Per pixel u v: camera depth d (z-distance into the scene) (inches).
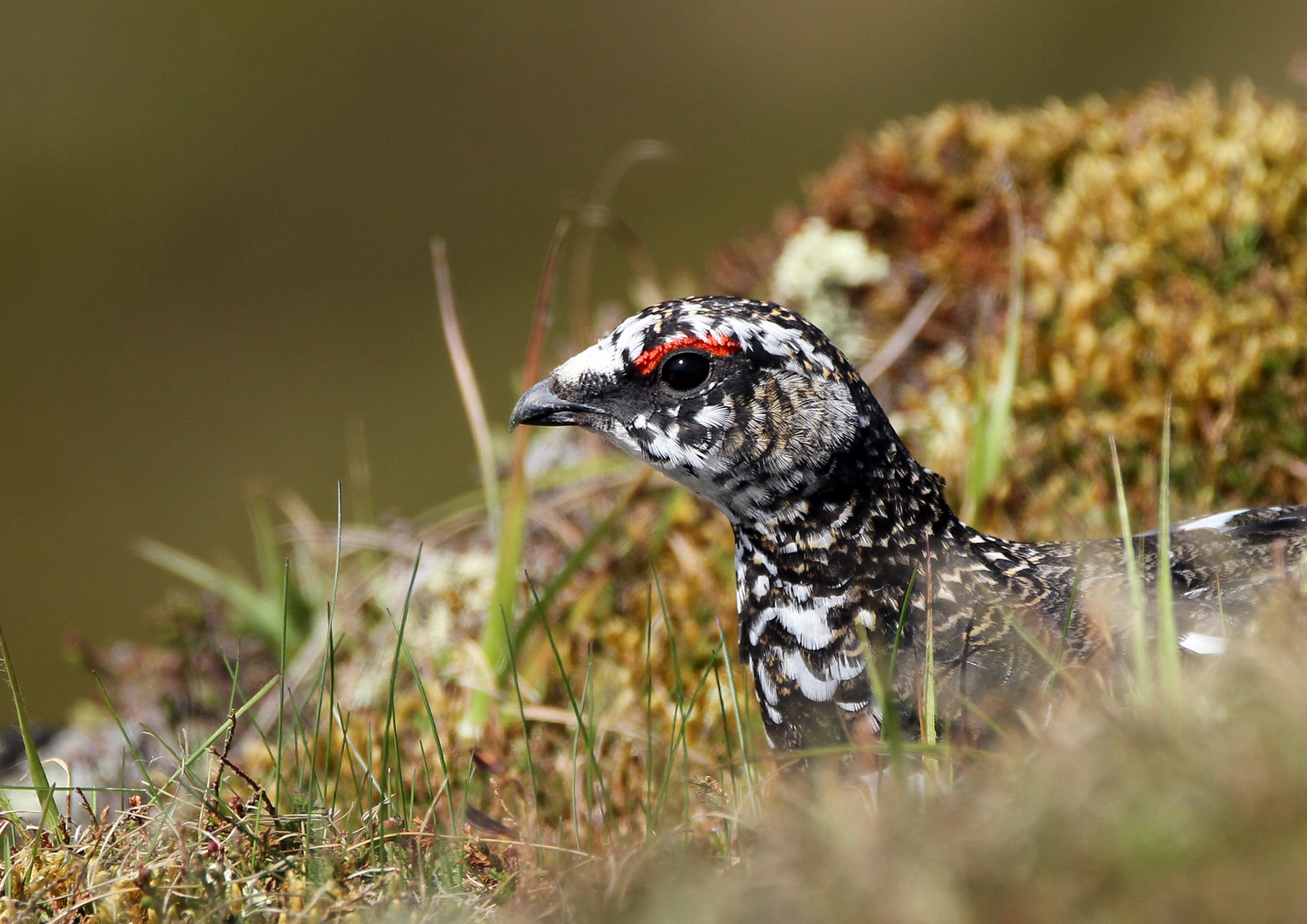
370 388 1217.4
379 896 239.3
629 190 1365.7
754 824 244.1
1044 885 165.6
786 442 288.8
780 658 295.9
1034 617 278.1
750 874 201.2
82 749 450.0
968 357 486.6
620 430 305.4
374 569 481.7
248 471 1173.7
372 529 502.6
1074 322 454.9
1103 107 563.2
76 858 253.1
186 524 1136.2
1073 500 421.4
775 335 289.6
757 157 1363.2
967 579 286.5
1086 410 436.1
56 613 1086.4
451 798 271.3
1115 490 417.4
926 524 295.1
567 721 356.5
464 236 1366.9
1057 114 561.6
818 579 291.0
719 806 270.1
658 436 299.4
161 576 1111.6
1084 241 483.8
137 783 405.7
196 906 237.5
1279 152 478.6
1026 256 493.0
